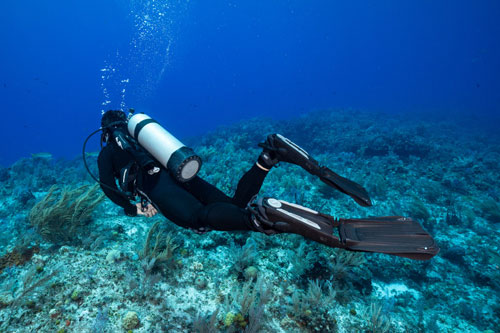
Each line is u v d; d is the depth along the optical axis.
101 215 6.07
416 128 22.23
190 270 4.77
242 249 5.00
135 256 4.83
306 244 5.59
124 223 5.81
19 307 3.77
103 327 3.60
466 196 9.92
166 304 4.07
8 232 5.60
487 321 5.07
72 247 4.97
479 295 5.71
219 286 4.59
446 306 5.39
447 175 11.45
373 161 13.03
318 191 8.93
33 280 4.20
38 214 5.21
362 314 4.57
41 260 4.58
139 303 4.04
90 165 12.98
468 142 21.05
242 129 22.52
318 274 4.98
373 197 9.42
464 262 6.70
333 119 26.62
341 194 8.81
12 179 10.75
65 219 5.27
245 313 4.07
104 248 4.99
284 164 10.97
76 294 3.97
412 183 10.54
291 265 5.19
